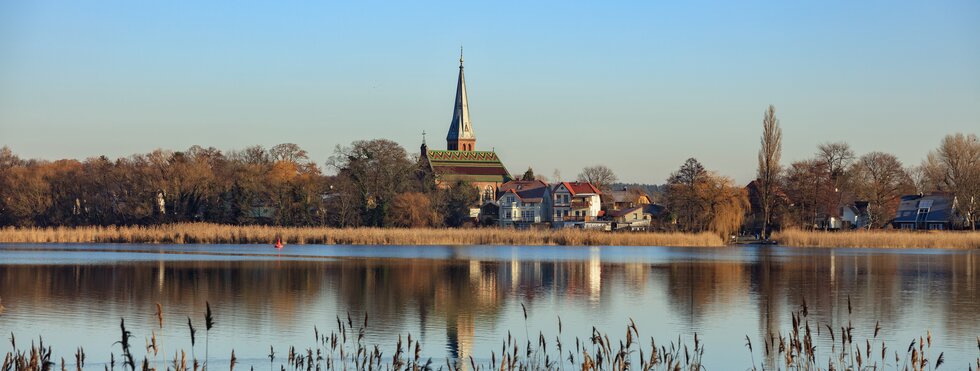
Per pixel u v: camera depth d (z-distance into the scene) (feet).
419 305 205.98
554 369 128.67
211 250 412.98
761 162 552.82
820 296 226.38
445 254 393.70
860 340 158.10
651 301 214.90
